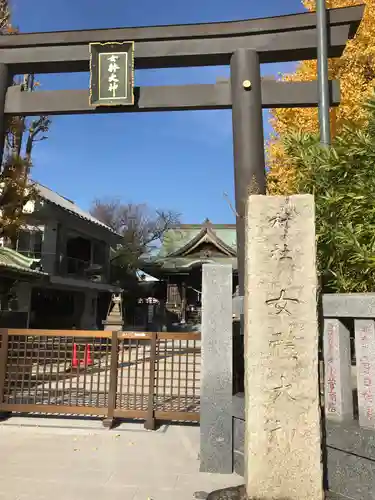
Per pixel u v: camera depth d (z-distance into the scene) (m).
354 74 10.46
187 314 28.44
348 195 3.90
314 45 7.35
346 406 3.41
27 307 19.09
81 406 6.00
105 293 29.30
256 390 3.34
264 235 3.49
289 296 3.39
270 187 10.55
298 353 3.32
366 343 3.29
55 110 7.99
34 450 4.79
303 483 3.18
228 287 4.52
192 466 4.35
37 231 21.03
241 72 7.44
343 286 4.07
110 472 4.14
